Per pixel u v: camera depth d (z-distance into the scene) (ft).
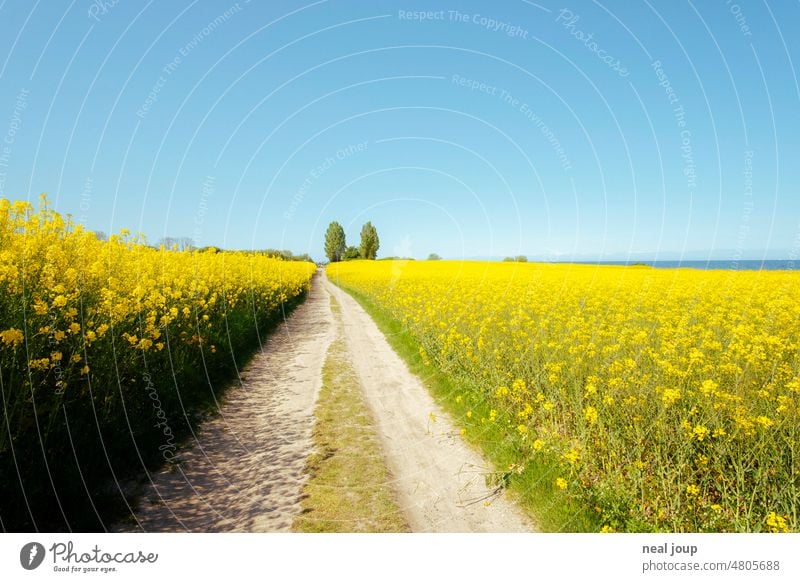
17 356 12.03
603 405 15.70
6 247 16.49
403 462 15.40
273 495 13.05
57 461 11.78
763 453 12.05
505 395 18.84
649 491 12.09
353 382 24.57
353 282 88.63
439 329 31.96
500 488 13.67
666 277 66.74
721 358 19.66
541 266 106.73
